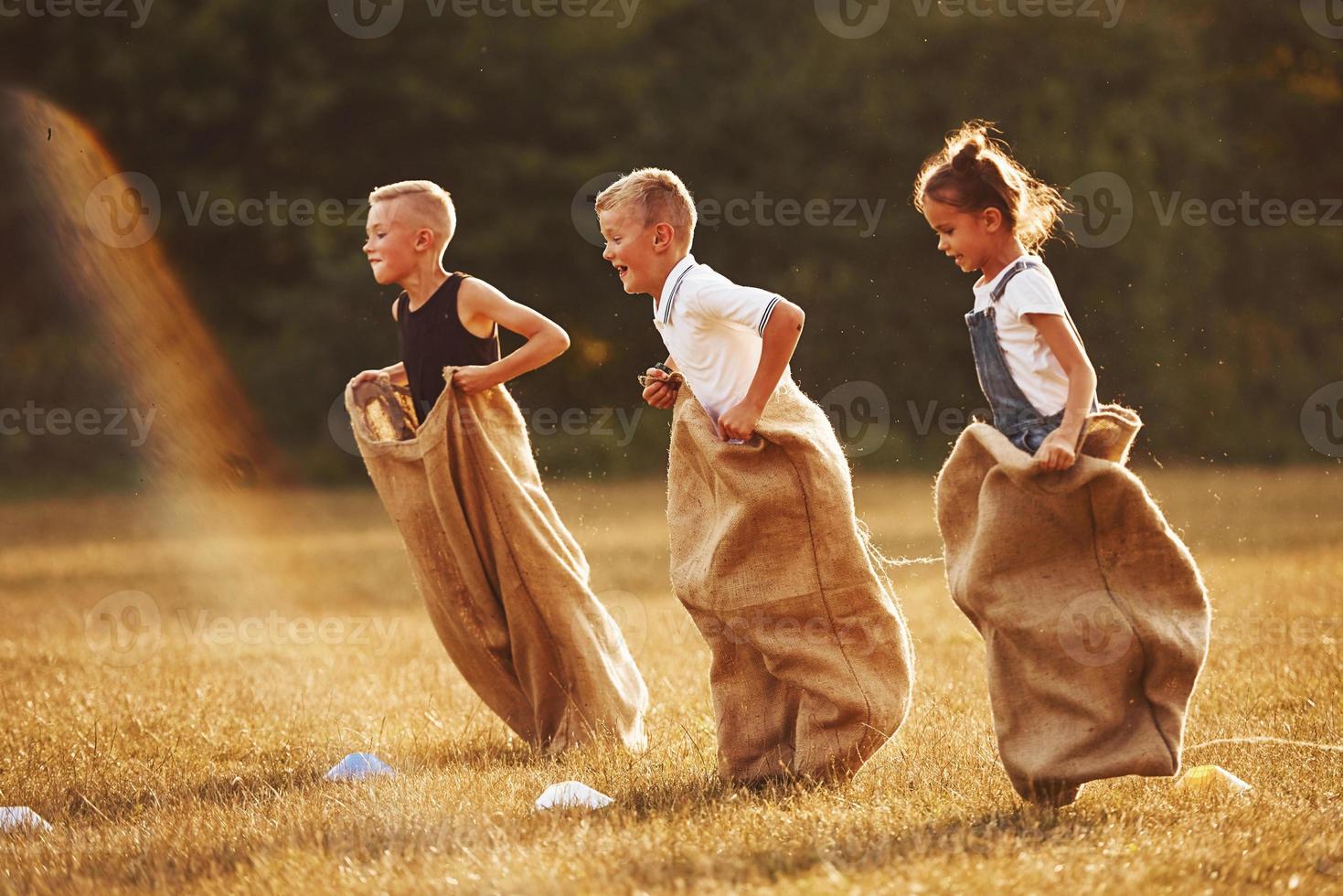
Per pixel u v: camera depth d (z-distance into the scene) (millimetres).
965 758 17281
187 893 12633
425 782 16625
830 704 16031
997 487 14727
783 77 100062
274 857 13422
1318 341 105500
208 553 52531
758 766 16438
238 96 92375
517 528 19047
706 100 100125
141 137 91125
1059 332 14641
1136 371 97688
